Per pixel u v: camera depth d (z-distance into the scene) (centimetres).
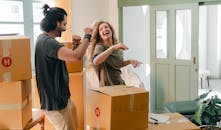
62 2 428
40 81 208
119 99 197
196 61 443
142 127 212
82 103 307
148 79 560
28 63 204
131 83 416
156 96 496
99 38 263
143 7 560
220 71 813
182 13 452
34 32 427
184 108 353
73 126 223
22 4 413
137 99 205
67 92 217
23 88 210
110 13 528
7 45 197
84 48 204
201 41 798
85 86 306
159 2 470
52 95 205
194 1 432
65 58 197
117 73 259
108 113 199
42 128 247
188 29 450
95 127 220
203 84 715
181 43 461
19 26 413
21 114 207
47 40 202
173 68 471
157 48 488
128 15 539
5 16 397
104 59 236
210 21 798
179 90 468
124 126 203
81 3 488
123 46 233
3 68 199
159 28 480
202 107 255
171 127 218
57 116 210
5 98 205
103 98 205
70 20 439
